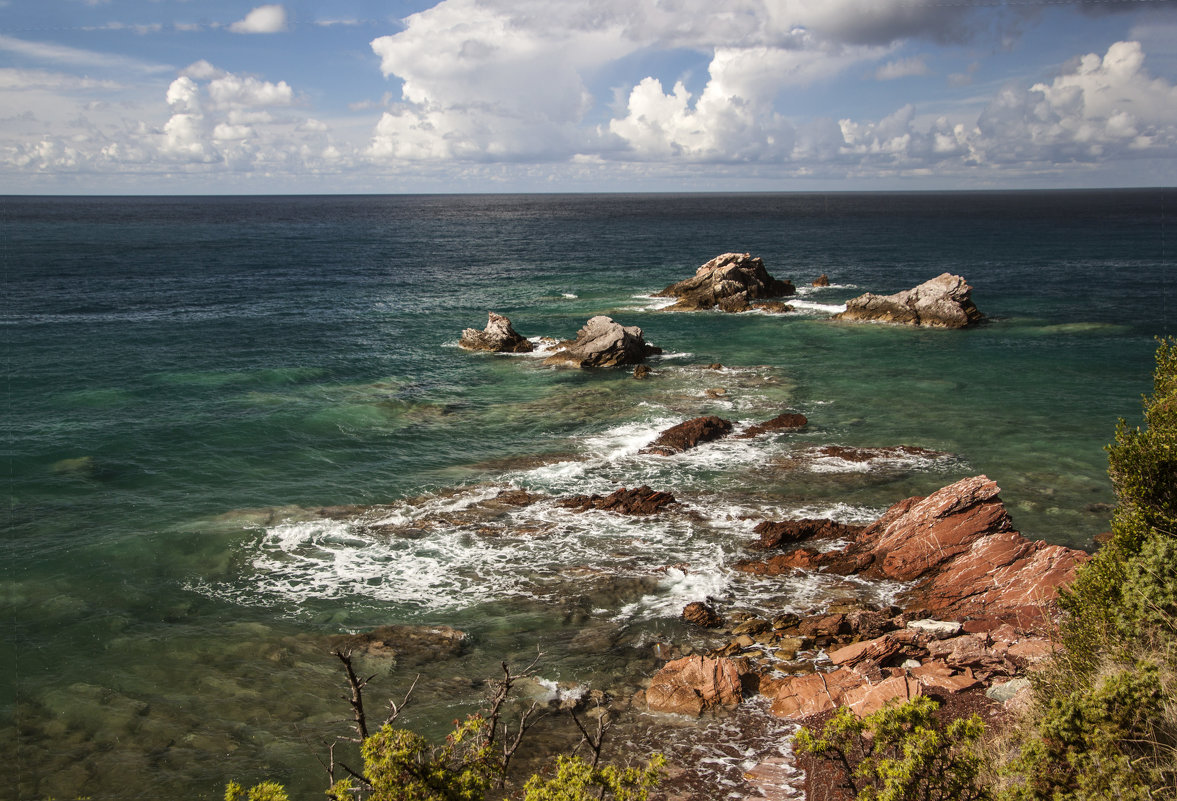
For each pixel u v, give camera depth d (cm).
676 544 2025
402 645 1553
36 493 2298
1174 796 700
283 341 4559
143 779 1165
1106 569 1148
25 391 3350
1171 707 793
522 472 2536
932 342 4600
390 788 652
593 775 688
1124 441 1356
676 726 1265
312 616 1678
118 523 2112
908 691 1235
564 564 1917
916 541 1866
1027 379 3700
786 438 2864
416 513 2212
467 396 3447
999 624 1544
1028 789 745
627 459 2648
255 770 1187
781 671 1433
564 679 1429
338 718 1317
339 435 2877
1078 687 969
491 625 1641
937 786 728
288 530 2089
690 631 1608
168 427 2898
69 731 1284
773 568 1891
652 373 3866
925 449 2708
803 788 1070
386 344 4550
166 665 1480
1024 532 2041
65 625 1620
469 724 746
